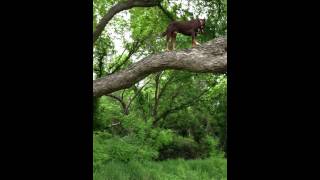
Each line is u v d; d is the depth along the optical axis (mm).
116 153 9625
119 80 6188
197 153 13594
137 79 6207
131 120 11195
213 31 10430
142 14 12102
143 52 13906
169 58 5766
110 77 6203
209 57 5602
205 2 10570
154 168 10031
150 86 15516
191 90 15180
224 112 15016
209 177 10242
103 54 13242
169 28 5980
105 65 13828
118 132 11625
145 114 15070
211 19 10461
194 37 5914
